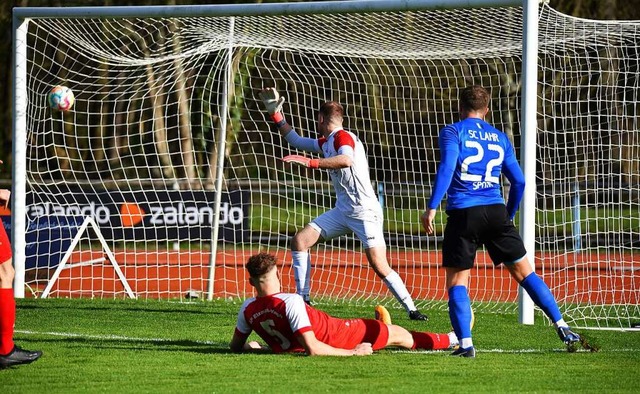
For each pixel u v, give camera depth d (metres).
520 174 19.73
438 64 55.47
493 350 20.94
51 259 38.53
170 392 15.52
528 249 26.20
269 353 19.69
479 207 19.02
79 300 32.03
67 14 31.61
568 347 20.34
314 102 61.75
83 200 42.25
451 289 19.39
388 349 20.44
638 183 38.00
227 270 45.28
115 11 31.34
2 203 18.64
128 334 23.62
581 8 59.97
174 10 30.55
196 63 42.47
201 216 43.66
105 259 40.22
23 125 32.47
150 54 42.00
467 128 19.23
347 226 26.47
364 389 15.73
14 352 17.89
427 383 16.33
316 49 35.50
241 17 33.09
